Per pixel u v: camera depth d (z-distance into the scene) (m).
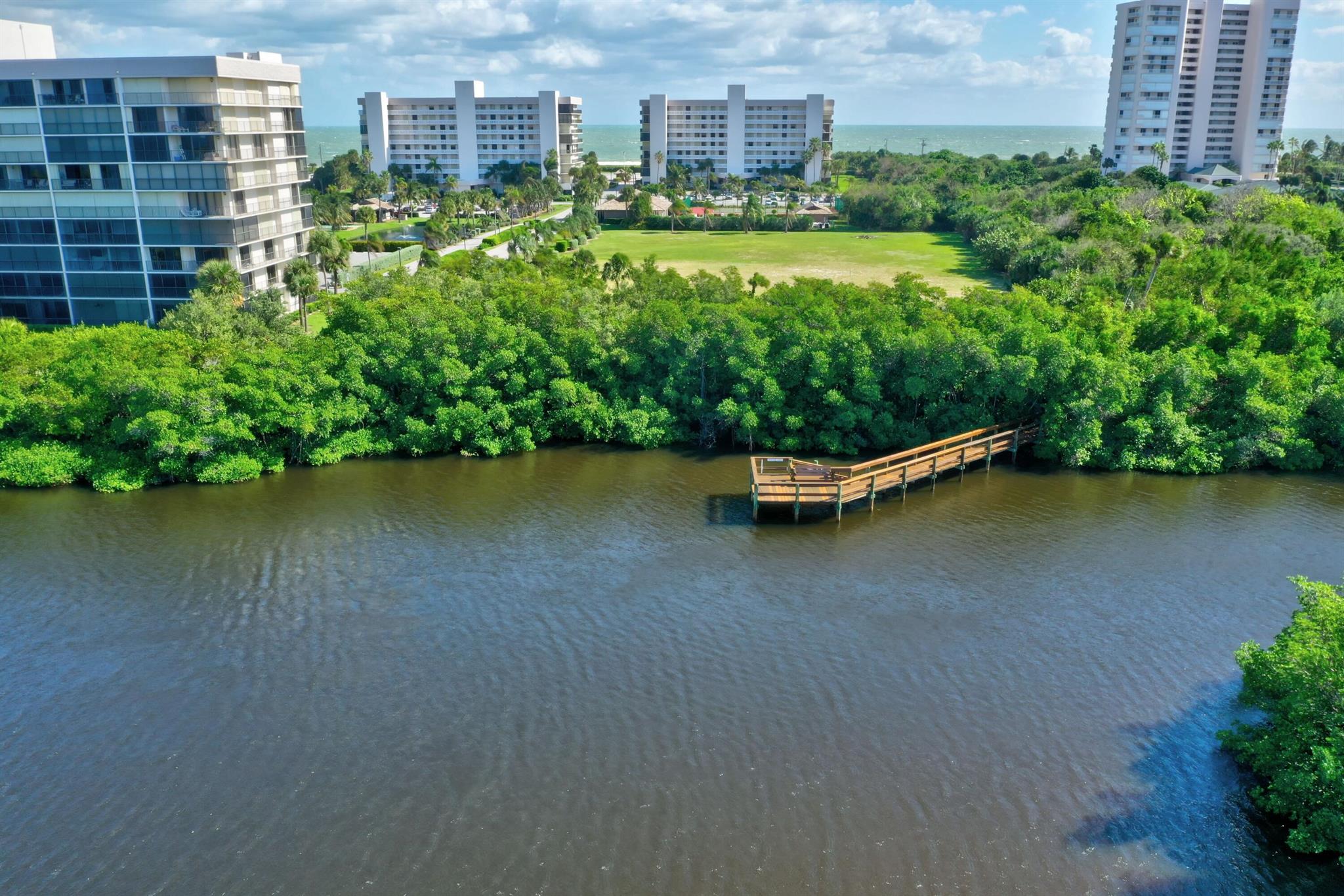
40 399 59.25
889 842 30.36
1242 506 57.12
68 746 34.44
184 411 59.28
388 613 43.88
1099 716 36.75
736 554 50.22
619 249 170.00
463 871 29.02
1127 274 94.62
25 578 46.56
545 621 43.41
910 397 66.81
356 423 65.38
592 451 66.69
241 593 45.50
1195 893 28.56
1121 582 47.16
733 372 67.38
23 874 28.64
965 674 39.38
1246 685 34.31
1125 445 64.12
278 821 31.02
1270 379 64.44
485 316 70.69
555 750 34.53
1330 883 28.98
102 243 85.81
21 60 81.25
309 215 102.25
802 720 36.38
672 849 29.97
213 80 81.94
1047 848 30.20
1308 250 98.00
